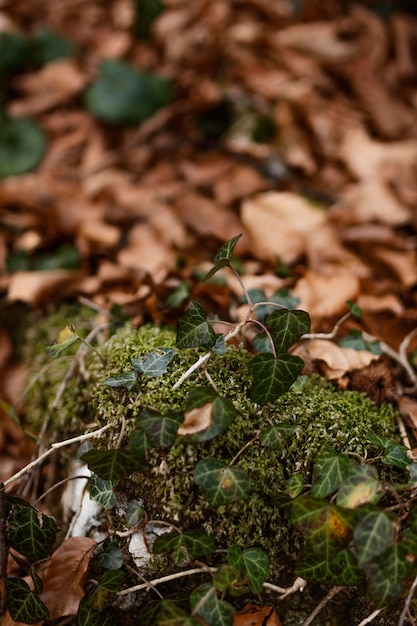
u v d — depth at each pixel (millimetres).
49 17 1442
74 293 955
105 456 699
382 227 1015
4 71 1299
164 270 925
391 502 732
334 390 802
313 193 1070
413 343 884
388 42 1340
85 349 833
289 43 1306
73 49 1360
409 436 790
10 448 855
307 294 887
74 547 733
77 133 1216
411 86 1305
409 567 681
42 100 1263
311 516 692
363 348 817
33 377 890
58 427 823
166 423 704
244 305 836
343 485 697
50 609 717
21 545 716
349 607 742
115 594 719
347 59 1291
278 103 1189
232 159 1112
